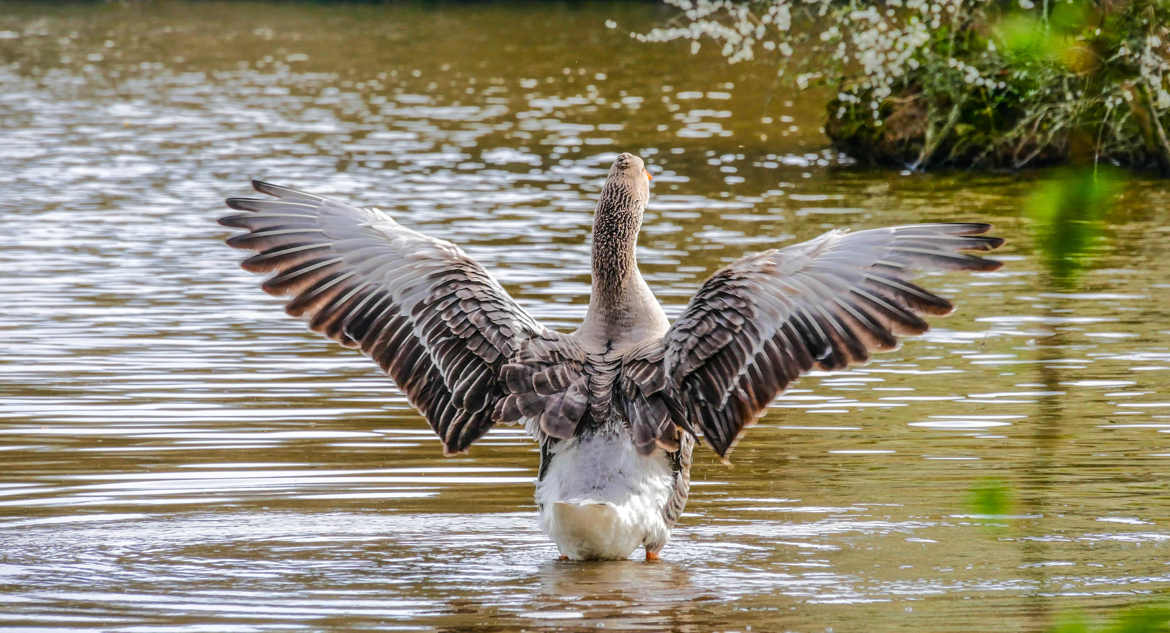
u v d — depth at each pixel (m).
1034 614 8.22
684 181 30.06
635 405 8.77
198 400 14.12
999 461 11.94
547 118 40.25
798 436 12.88
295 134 37.19
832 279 8.35
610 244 9.24
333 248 9.04
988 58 30.70
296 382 14.88
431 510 10.76
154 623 8.20
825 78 33.94
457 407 8.94
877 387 14.72
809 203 27.33
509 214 25.81
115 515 10.54
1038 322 17.69
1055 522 10.23
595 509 8.49
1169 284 19.88
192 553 9.62
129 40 63.28
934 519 10.34
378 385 14.76
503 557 9.57
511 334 8.98
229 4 81.38
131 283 20.09
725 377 8.58
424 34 65.12
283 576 9.13
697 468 11.90
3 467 11.82
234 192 28.19
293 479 11.53
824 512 10.60
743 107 42.59
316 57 56.88
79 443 12.58
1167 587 8.73
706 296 8.69
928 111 32.16
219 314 18.23
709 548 9.72
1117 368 15.38
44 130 37.62
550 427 8.70
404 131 37.75
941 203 27.30
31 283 20.02
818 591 8.76
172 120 39.91
